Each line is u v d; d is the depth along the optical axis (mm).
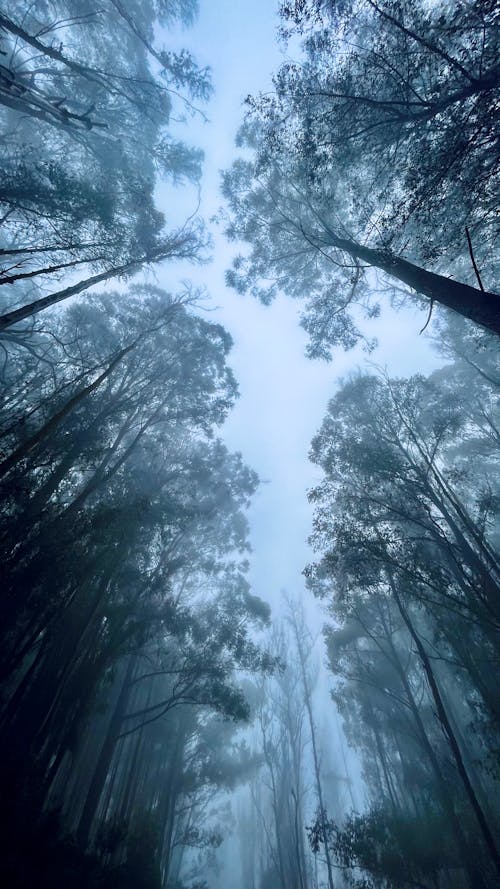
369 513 12992
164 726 20266
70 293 10508
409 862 11422
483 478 17891
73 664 10859
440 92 7184
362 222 10422
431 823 12375
